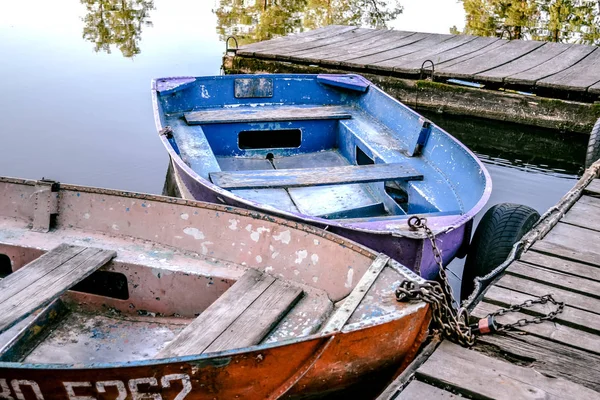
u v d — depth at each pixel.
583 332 3.21
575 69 8.83
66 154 6.91
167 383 2.58
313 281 3.51
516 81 8.39
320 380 2.75
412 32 11.60
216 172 4.73
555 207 4.61
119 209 3.99
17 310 3.15
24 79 9.30
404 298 2.89
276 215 3.82
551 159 7.82
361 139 5.75
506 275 3.74
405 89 9.16
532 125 8.41
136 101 8.58
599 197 4.92
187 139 5.59
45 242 3.90
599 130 6.57
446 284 3.14
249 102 6.71
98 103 8.46
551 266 3.81
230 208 3.75
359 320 2.80
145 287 3.73
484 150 8.14
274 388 2.68
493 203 6.40
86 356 3.40
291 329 3.16
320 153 6.38
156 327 3.67
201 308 3.71
